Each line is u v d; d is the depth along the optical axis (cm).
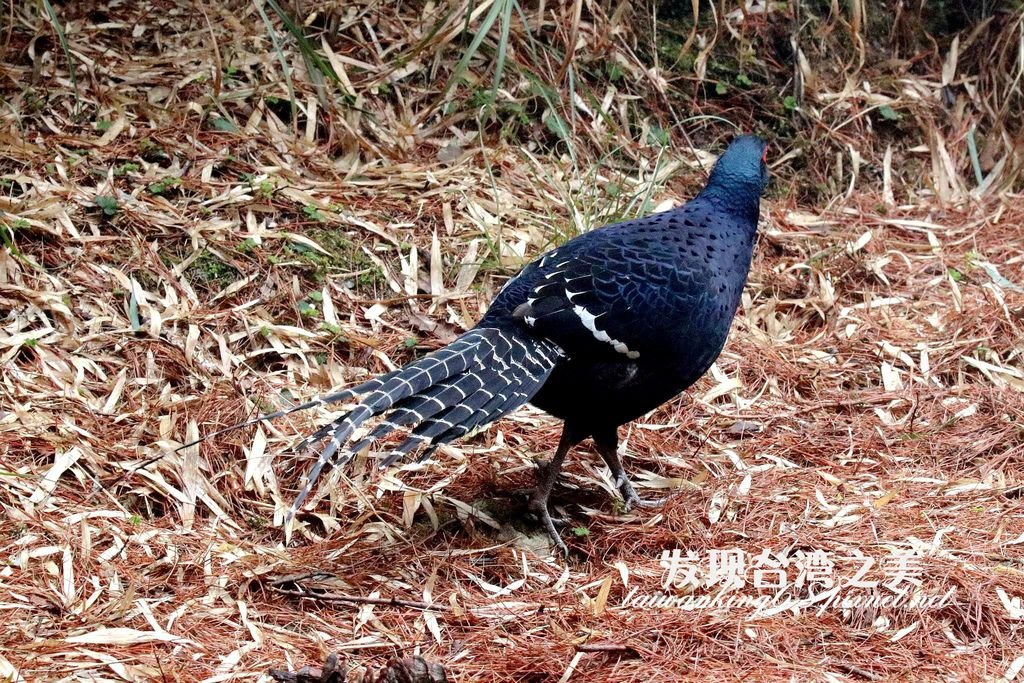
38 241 905
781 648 619
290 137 1084
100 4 1162
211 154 1030
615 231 745
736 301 753
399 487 767
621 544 735
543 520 742
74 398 790
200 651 594
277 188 1005
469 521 736
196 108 1066
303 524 730
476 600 665
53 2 1141
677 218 754
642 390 726
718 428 869
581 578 695
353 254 966
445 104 1155
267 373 860
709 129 1234
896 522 739
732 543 724
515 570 702
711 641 621
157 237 935
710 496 777
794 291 1044
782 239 1111
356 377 872
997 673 598
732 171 759
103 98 1057
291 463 778
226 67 1120
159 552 680
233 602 644
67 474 727
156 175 995
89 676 559
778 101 1250
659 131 1213
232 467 762
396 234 1000
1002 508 759
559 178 1112
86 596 632
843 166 1229
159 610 630
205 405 805
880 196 1213
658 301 705
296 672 545
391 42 1190
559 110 1178
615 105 1210
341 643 614
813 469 812
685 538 732
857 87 1278
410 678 534
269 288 919
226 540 703
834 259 1080
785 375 932
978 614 641
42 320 848
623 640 618
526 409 878
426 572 691
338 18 1186
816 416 885
